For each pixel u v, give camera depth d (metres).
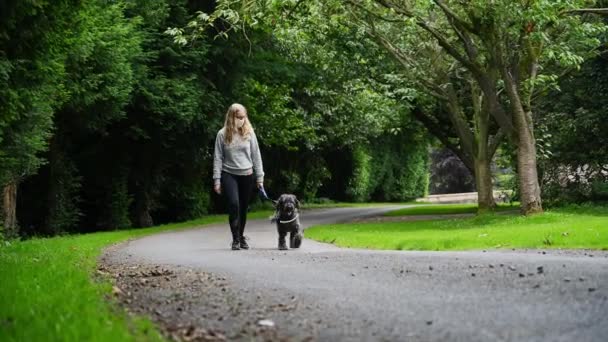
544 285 6.41
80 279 6.83
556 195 25.12
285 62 29.53
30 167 15.22
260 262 9.23
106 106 19.17
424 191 60.97
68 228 21.92
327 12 20.11
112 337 4.07
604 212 20.70
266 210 37.62
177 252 11.73
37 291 5.95
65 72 16.03
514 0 16.14
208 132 24.38
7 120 10.41
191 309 5.66
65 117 19.64
